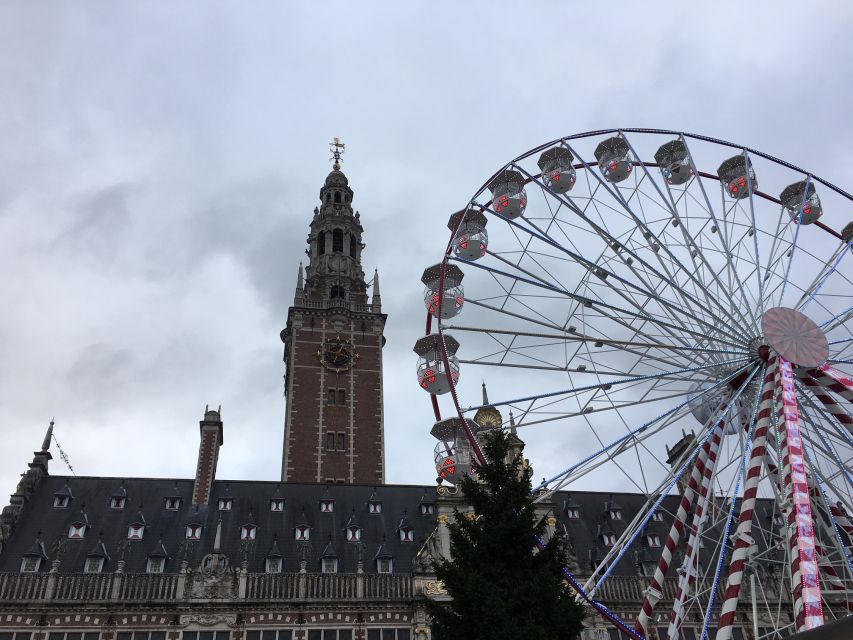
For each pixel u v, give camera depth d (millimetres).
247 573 45531
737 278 32562
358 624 44938
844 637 8508
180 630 43156
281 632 44062
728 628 24969
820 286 33719
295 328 78312
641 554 52812
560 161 35781
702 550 53875
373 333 79875
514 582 26484
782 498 27688
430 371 32594
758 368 31500
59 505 51156
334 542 50969
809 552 24125
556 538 28531
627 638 46844
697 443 32094
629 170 37438
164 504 52781
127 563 47281
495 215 34938
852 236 36219
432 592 46062
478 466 29953
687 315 32406
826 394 30750
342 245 91625
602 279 33688
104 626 42594
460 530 29609
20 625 41875
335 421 73188
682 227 34125
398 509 54875
